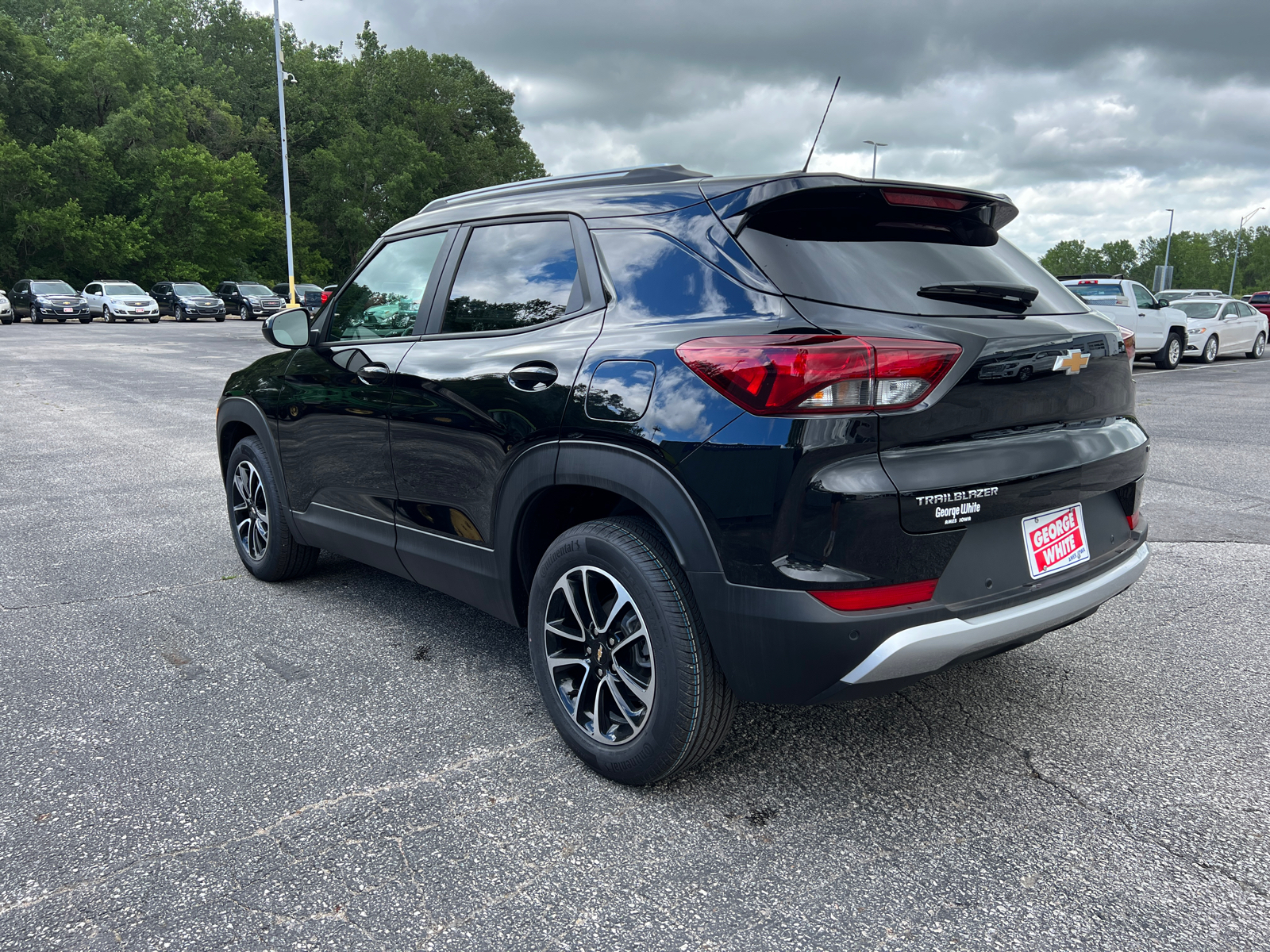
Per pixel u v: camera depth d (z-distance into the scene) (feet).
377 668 10.77
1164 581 13.97
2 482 21.99
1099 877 6.73
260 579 14.28
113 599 13.33
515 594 9.11
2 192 152.25
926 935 6.11
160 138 174.19
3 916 6.32
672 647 7.34
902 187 7.66
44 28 226.99
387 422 10.41
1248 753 8.62
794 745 8.83
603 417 7.59
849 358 6.41
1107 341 8.12
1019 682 10.27
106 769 8.38
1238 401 39.06
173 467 23.76
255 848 7.13
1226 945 5.98
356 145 203.51
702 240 7.64
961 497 6.92
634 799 7.88
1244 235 493.77
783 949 5.99
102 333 93.86
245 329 103.50
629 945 6.04
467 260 10.06
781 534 6.60
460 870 6.86
